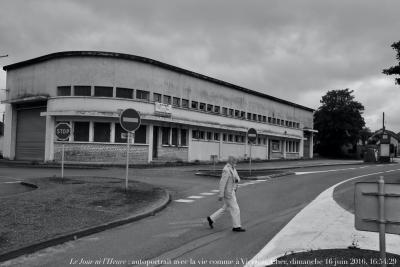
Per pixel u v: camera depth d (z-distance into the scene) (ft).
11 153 127.95
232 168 31.53
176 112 123.44
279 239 27.89
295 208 41.93
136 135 110.63
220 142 145.89
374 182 18.10
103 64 108.37
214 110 145.89
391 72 68.28
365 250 23.98
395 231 17.57
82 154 105.91
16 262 22.29
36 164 104.83
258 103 176.04
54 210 35.17
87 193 45.62
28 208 35.42
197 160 132.77
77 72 108.88
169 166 108.58
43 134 117.70
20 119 127.65
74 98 106.83
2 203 37.55
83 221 31.53
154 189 51.29
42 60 116.88
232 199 31.04
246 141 163.43
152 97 115.65
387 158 187.01
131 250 24.95
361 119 240.94
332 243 26.61
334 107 242.37
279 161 167.02
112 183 56.29
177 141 124.47
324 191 56.80
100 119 106.11
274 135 179.73
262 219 35.65
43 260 22.70
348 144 246.47
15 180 65.77
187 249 25.29
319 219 35.37
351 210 40.19
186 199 48.29
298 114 213.66
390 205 17.74
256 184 67.15
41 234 26.86
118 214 35.12
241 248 25.55
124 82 109.40
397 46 67.97
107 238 28.07
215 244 26.58
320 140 248.93
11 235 26.35
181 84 128.06
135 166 101.19
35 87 119.55
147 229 31.22
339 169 115.34
